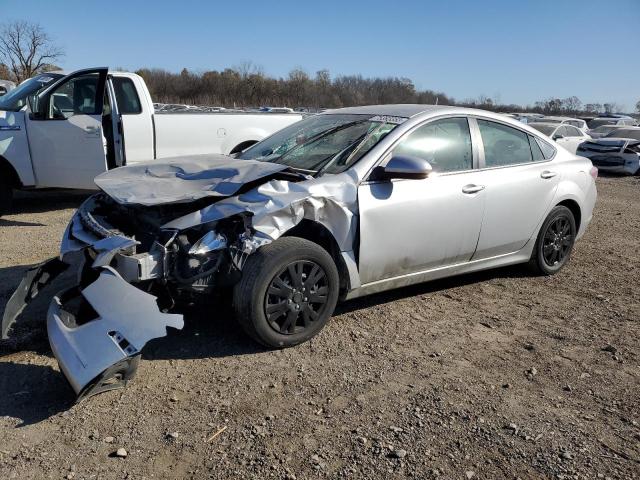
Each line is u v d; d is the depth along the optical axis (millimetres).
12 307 3771
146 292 3475
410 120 4578
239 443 2969
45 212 8617
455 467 2832
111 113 8305
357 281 4219
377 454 2910
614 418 3314
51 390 3406
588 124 37531
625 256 6957
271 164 4211
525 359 4027
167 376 3605
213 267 3660
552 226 5684
